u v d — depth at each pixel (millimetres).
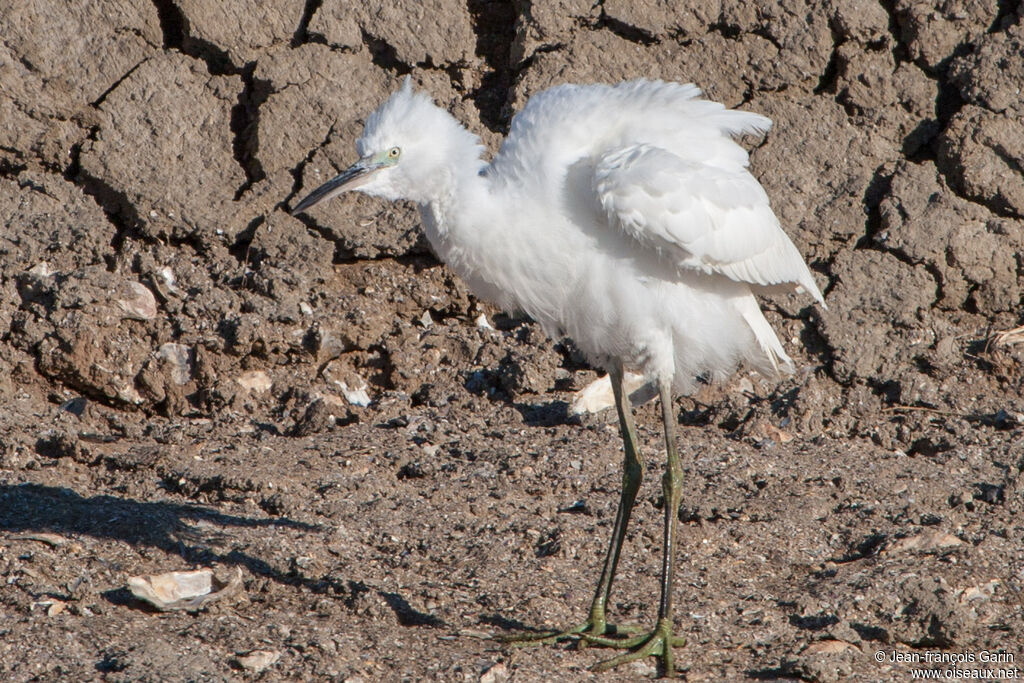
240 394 11656
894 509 9273
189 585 7879
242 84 13102
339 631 7441
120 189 12742
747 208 7758
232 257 12797
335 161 12906
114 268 12531
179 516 8992
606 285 7828
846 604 7855
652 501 9453
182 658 6898
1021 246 12297
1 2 12820
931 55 12750
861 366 11898
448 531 8938
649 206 7395
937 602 7605
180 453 10352
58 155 12961
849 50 12828
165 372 11711
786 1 12875
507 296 8344
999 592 8078
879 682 6957
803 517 9125
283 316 12031
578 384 11875
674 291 7906
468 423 11195
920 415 11438
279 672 6855
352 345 12242
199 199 12789
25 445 10359
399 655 7184
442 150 7816
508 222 7820
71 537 8500
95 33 12992
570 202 7785
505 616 7855
